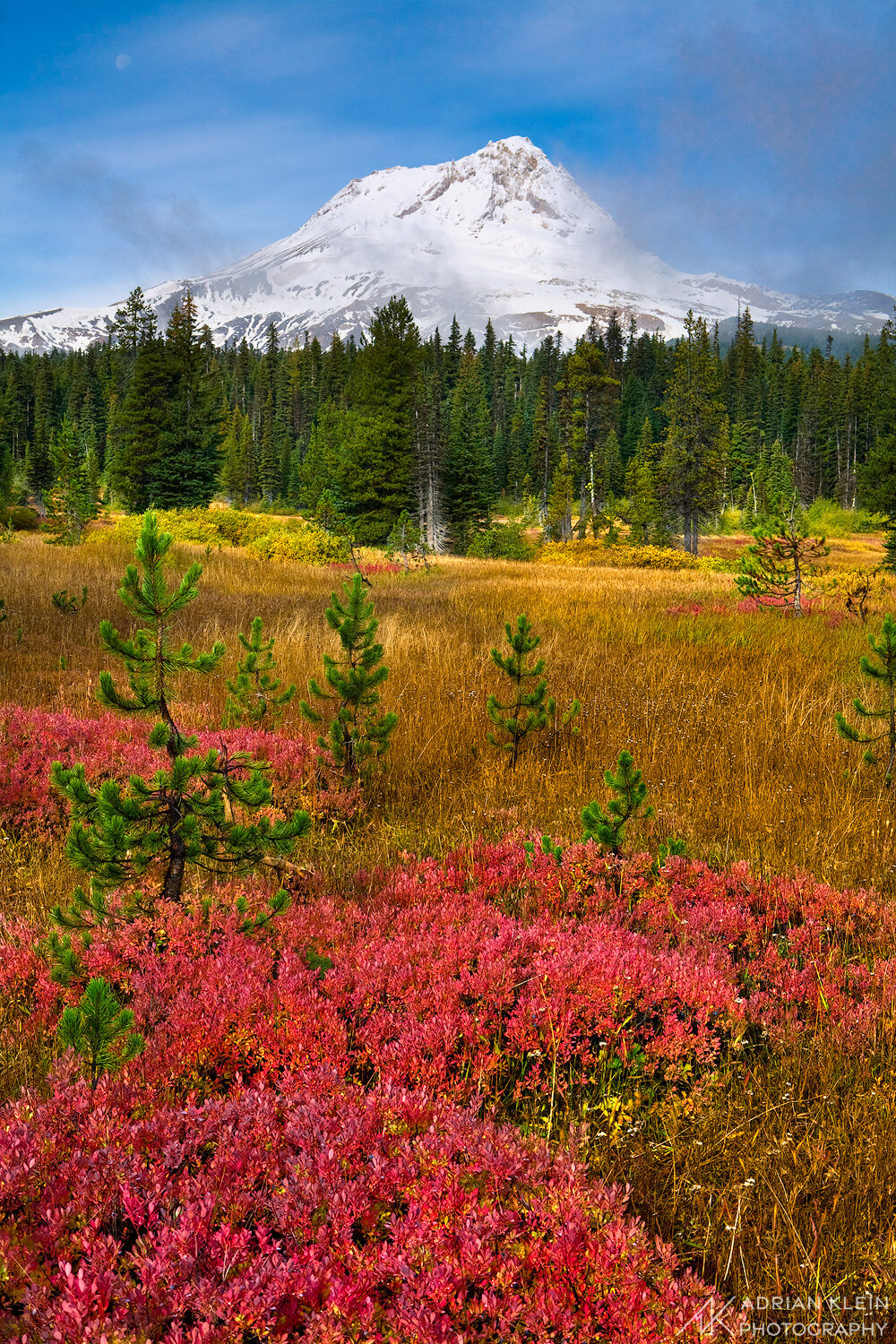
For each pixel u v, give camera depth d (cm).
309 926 362
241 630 1120
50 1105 212
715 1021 297
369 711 677
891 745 598
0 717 627
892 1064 276
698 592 1912
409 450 4869
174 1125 210
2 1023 299
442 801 575
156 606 339
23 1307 157
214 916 350
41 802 502
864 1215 206
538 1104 263
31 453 7881
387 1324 157
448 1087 254
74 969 307
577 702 646
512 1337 155
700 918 381
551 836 490
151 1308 155
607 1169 228
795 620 1413
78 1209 177
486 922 374
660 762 647
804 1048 288
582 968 311
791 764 632
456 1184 187
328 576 2231
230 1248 169
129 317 7981
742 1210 210
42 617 1158
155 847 334
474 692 820
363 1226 185
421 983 314
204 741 612
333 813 543
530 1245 175
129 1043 237
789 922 400
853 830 507
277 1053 268
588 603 1642
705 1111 254
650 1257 174
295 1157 199
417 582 2258
